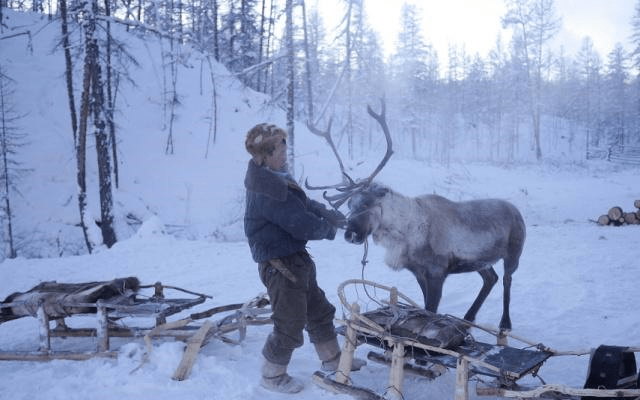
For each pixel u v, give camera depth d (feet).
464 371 10.54
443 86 208.64
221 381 12.73
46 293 14.85
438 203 17.44
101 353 14.06
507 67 185.37
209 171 87.86
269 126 12.25
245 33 122.21
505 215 18.69
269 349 12.26
